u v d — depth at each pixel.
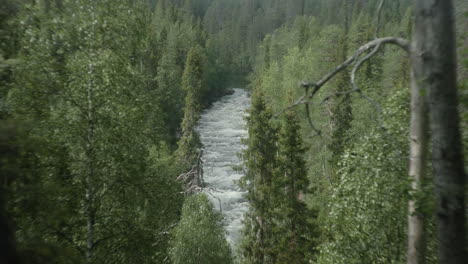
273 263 18.81
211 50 91.38
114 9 10.94
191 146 33.72
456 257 3.56
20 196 6.40
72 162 9.93
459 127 3.52
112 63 10.50
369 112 25.02
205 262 14.73
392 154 8.81
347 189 9.72
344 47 43.62
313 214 18.61
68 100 10.07
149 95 12.33
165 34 70.75
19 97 9.51
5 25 9.05
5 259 4.19
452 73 3.46
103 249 10.45
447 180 3.52
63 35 10.23
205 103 74.31
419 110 4.23
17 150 5.54
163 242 13.31
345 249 10.05
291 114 18.95
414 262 4.78
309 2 174.25
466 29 4.25
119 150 10.60
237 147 48.38
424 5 3.50
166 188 12.48
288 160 18.56
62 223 9.12
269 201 19.22
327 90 33.09
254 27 156.38
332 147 29.92
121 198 11.06
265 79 59.75
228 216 31.12
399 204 8.66
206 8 198.50
